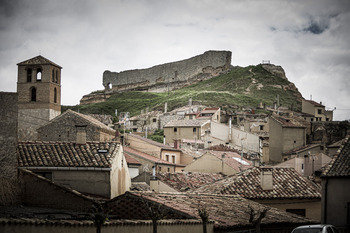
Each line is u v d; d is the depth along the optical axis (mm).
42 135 65938
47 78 92438
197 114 136250
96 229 21344
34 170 35469
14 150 30672
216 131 110438
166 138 115625
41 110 91875
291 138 106688
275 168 47250
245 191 42719
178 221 25734
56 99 95188
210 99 182250
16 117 30875
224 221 29188
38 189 30906
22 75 93125
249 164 67375
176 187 49375
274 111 157625
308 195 43312
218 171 61500
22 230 19125
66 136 65688
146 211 28719
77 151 37281
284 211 39500
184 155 81438
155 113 150875
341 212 35312
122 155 39938
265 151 108625
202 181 53594
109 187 35438
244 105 176625
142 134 128750
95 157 36625
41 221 19812
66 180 35469
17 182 30719
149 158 70312
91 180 35469
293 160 71062
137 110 192250
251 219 28562
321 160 71062
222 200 36875
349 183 35250
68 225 20625
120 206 29344
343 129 123188
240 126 127562
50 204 30703
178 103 178125
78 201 30453
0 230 18438
